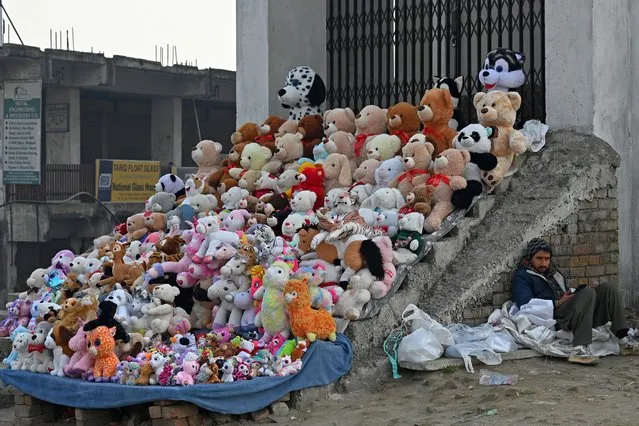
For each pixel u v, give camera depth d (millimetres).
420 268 9195
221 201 11344
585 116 10516
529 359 8797
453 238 9594
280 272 8266
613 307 9039
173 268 9211
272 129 12109
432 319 8797
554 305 9047
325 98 12773
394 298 8906
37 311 9547
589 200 10219
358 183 10469
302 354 8062
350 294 8570
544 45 11188
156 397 7566
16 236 26109
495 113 10023
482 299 9312
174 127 30188
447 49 12578
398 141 10531
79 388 8039
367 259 8648
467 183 9766
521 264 9406
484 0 12195
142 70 28406
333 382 8273
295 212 10180
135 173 28406
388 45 13273
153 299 8664
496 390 7824
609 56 10703
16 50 25953
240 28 13625
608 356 9008
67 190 27312
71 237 27312
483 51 13375
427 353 8445
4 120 26797
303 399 8047
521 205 9977
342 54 13797
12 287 25953
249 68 13516
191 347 8109
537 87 11523
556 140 10602
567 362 8727
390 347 8594
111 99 29828
